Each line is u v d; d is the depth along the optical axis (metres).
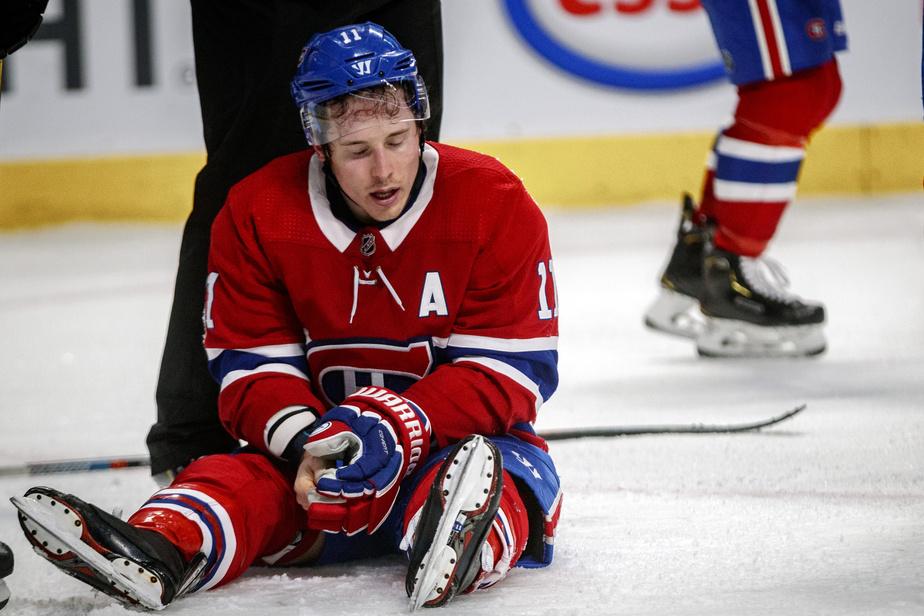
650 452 10.23
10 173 32.12
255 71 8.55
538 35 30.61
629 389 13.68
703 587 6.48
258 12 8.48
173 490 6.64
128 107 30.73
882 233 27.17
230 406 7.11
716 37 15.47
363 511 6.48
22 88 31.11
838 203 31.41
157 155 32.25
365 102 6.59
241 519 6.63
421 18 8.46
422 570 6.12
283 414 6.91
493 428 7.00
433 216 6.98
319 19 8.34
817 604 6.07
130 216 32.53
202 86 8.94
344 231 7.02
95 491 9.46
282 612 6.23
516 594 6.47
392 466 6.49
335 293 7.05
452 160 7.12
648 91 30.66
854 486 8.81
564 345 17.23
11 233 32.34
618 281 23.00
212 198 8.66
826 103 15.52
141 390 14.95
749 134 15.55
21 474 10.16
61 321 21.00
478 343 6.99
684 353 16.41
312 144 6.82
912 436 10.47
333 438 6.51
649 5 30.45
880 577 6.53
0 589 6.35
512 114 30.83
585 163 31.38
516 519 6.54
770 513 8.10
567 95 30.78
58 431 12.59
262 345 7.14
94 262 27.70
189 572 6.36
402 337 7.05
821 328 15.62
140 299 22.92
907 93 31.38
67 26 30.67
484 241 6.96
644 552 7.24
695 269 15.98
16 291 24.41
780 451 10.06
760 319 15.62
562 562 7.08
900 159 31.88
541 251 7.18
